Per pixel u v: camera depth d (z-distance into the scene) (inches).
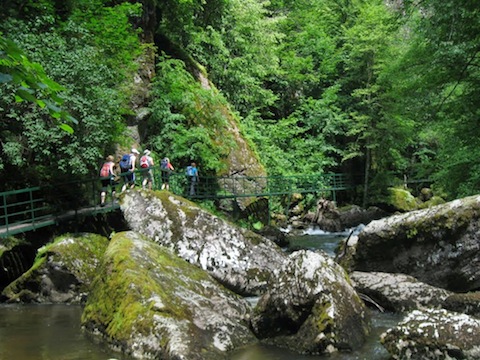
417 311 216.7
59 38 469.7
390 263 335.9
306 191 909.2
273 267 378.3
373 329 254.5
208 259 368.2
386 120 945.5
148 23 791.1
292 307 239.6
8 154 418.6
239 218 770.2
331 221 850.1
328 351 223.3
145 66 745.6
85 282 354.6
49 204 485.7
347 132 1067.9
